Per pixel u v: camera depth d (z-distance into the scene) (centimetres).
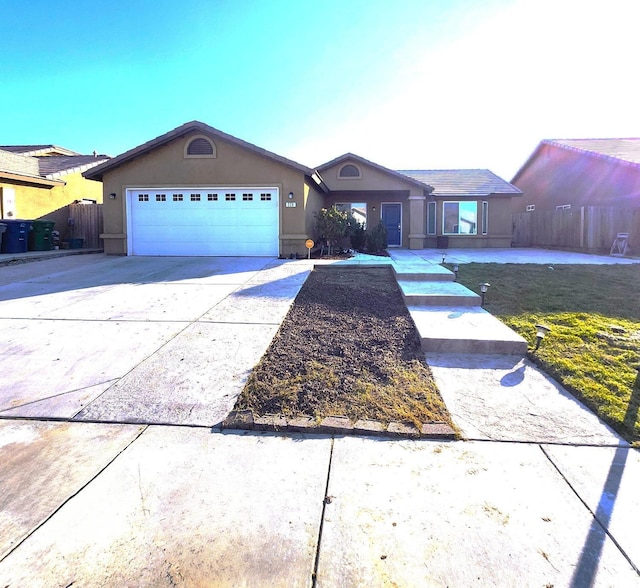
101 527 221
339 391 384
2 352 481
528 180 2495
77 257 1290
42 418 342
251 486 257
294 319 605
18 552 204
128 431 324
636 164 1570
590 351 468
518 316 610
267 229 1312
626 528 220
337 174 1800
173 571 193
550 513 231
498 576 191
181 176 1318
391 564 198
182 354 474
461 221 2008
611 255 1496
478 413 347
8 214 1447
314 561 200
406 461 283
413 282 827
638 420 325
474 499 244
